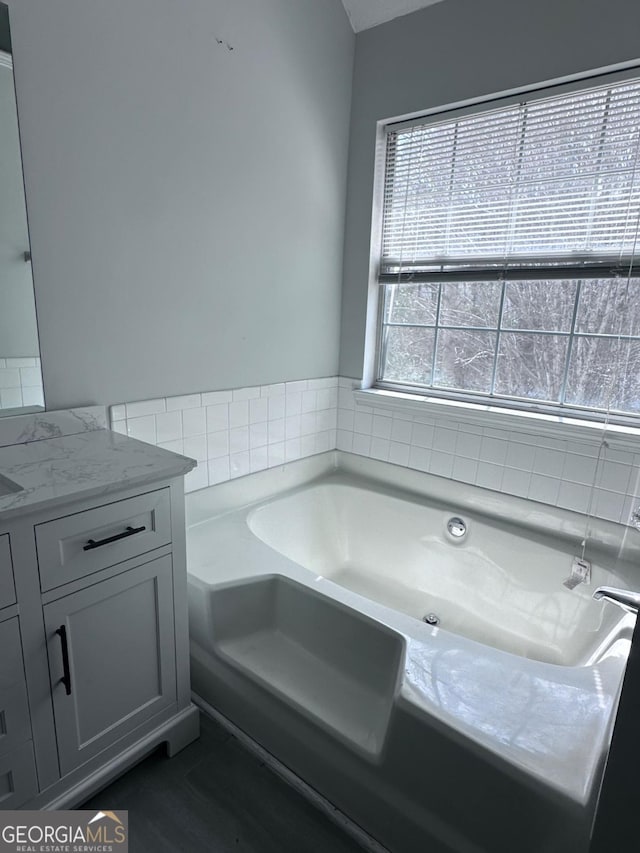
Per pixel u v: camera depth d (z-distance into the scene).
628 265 1.74
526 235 1.97
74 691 1.21
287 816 1.33
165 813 1.33
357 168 2.33
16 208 1.39
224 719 1.60
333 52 2.17
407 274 2.32
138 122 1.60
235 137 1.88
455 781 1.11
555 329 1.99
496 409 2.10
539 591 1.95
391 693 1.37
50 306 1.51
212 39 1.74
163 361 1.83
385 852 1.23
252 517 2.15
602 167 1.77
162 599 1.38
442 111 2.08
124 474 1.24
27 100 1.36
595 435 1.83
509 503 2.11
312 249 2.29
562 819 0.96
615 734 0.73
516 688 1.23
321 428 2.56
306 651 1.62
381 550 2.42
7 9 1.29
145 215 1.68
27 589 1.08
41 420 1.53
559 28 1.72
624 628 1.51
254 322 2.12
